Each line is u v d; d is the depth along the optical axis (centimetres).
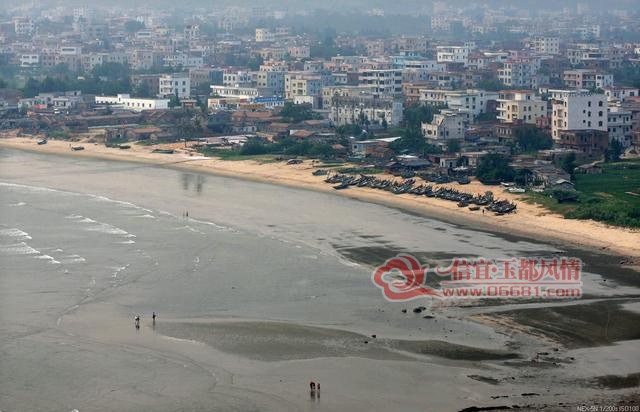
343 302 16212
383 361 13675
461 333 14688
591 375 13088
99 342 14562
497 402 12319
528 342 14300
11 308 16062
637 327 14875
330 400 12525
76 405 12525
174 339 14662
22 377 13350
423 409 12219
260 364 13688
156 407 12431
